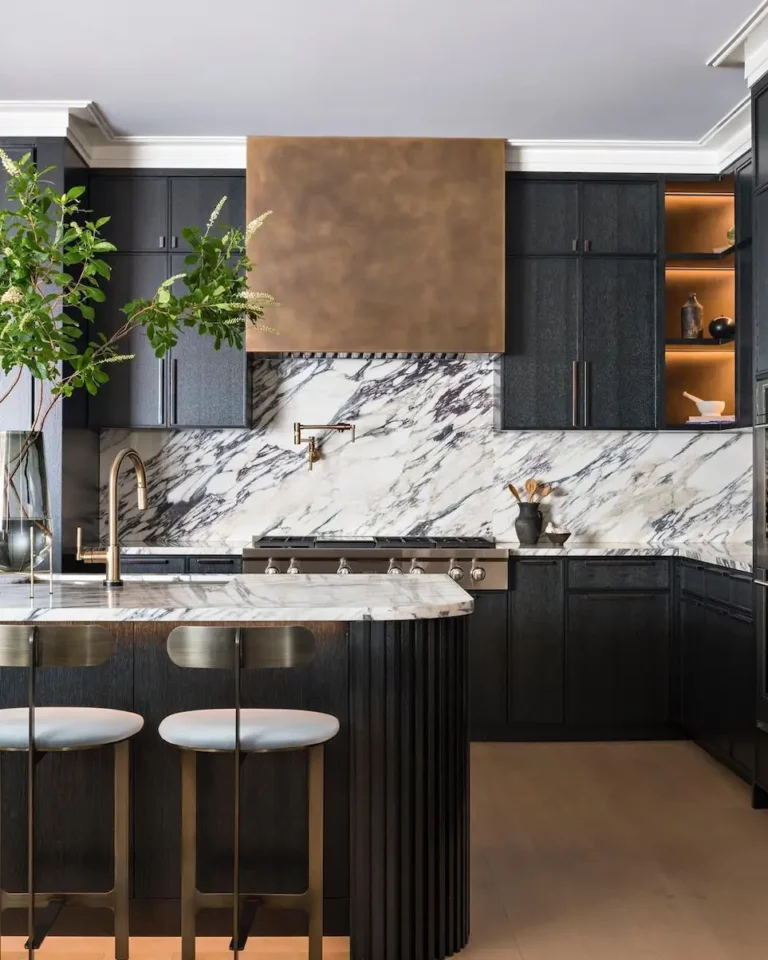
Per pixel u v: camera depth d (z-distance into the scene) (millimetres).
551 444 5367
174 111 4531
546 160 5035
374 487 5375
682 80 4191
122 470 5324
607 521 5375
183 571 4797
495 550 4785
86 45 3832
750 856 3352
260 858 2730
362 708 2602
